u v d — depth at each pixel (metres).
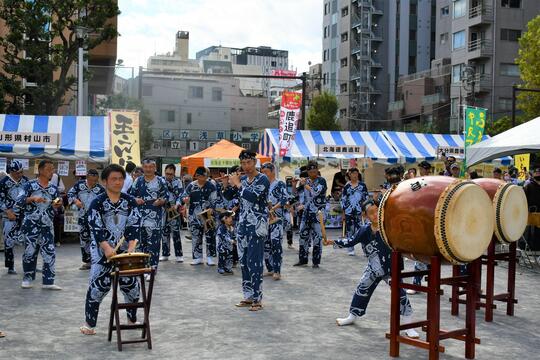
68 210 14.67
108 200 6.04
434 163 21.20
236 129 67.44
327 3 67.69
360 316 7.02
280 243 10.02
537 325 7.21
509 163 22.27
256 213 7.69
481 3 46.09
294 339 6.34
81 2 22.72
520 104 33.06
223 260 10.49
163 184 9.70
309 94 74.25
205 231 11.60
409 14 61.22
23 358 5.56
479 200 5.43
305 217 11.47
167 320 7.12
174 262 12.09
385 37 60.84
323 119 50.09
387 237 5.71
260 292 7.75
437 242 5.22
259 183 7.66
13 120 15.74
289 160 19.73
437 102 51.06
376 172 22.86
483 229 5.50
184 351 5.84
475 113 18.08
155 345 6.05
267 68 113.75
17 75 23.83
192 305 7.98
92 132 15.83
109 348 5.91
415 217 5.36
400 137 21.67
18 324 6.85
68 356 5.63
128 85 59.66
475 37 47.12
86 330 6.40
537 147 10.71
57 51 23.00
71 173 17.06
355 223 12.94
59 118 16.09
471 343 5.78
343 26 63.59
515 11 45.97
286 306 7.98
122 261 5.80
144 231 9.57
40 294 8.57
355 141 20.91
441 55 53.66
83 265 10.92
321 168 21.22
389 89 60.50
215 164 20.44
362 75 60.00
